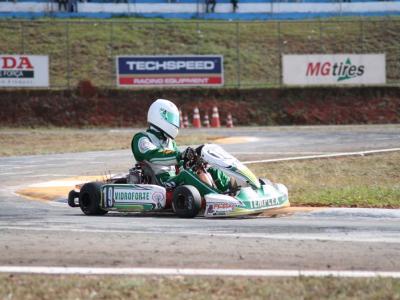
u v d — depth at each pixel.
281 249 18.53
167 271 16.09
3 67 86.25
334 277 15.18
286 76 90.44
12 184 38.62
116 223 23.45
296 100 91.75
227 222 23.53
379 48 101.94
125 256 17.67
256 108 90.56
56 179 40.12
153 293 14.00
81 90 89.81
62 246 18.92
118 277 15.48
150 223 23.33
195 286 14.56
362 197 29.16
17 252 18.17
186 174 25.28
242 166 25.11
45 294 13.98
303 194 30.56
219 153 25.23
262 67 98.81
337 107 91.00
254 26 109.44
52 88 89.94
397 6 112.25
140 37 103.81
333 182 37.44
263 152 52.00
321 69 90.69
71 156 53.25
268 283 14.78
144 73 89.38
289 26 109.00
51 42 100.62
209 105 90.50
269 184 26.09
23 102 87.94
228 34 106.44
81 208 26.73
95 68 95.88
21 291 14.18
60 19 107.75
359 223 23.50
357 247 18.86
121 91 90.50
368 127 77.06
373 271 16.16
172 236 20.48
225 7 112.56
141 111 88.94
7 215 26.39
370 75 91.12
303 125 87.44
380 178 40.00
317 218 24.95
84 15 109.69
